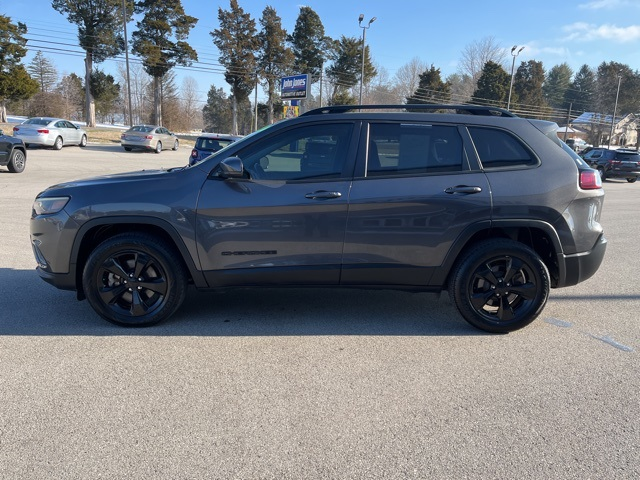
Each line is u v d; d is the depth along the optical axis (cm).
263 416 289
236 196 396
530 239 435
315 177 400
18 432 269
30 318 436
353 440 268
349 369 351
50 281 417
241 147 408
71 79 7775
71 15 4738
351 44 6906
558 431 281
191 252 400
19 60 4331
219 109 10612
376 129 408
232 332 414
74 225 399
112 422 280
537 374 350
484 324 417
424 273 410
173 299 414
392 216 397
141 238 404
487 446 265
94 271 404
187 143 4334
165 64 5319
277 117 7212
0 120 4769
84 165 2070
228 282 409
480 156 407
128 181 407
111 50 5025
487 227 401
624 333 430
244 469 243
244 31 6262
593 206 416
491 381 338
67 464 244
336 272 407
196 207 395
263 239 399
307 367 353
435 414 296
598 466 250
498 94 6300
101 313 413
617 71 8606
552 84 10406
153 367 348
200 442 263
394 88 7575
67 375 334
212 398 308
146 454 253
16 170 1611
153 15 5175
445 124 410
